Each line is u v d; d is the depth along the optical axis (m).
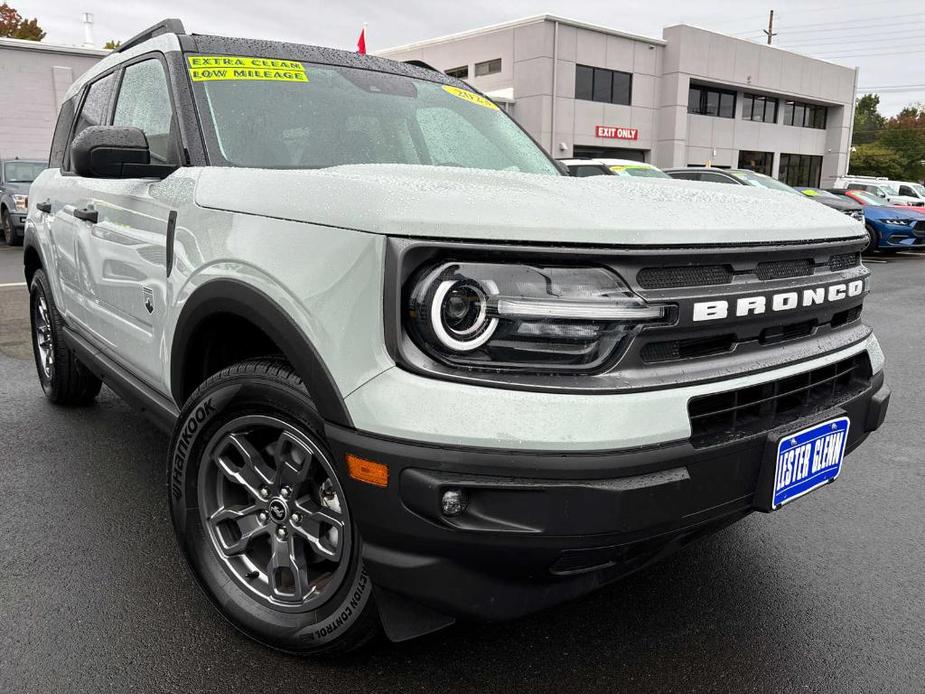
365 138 2.71
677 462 1.62
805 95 37.88
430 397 1.56
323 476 1.96
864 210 14.27
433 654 2.11
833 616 2.33
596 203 1.72
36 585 2.43
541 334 1.56
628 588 2.48
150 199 2.47
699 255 1.67
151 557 2.62
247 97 2.61
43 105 20.81
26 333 6.40
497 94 29.28
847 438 2.10
